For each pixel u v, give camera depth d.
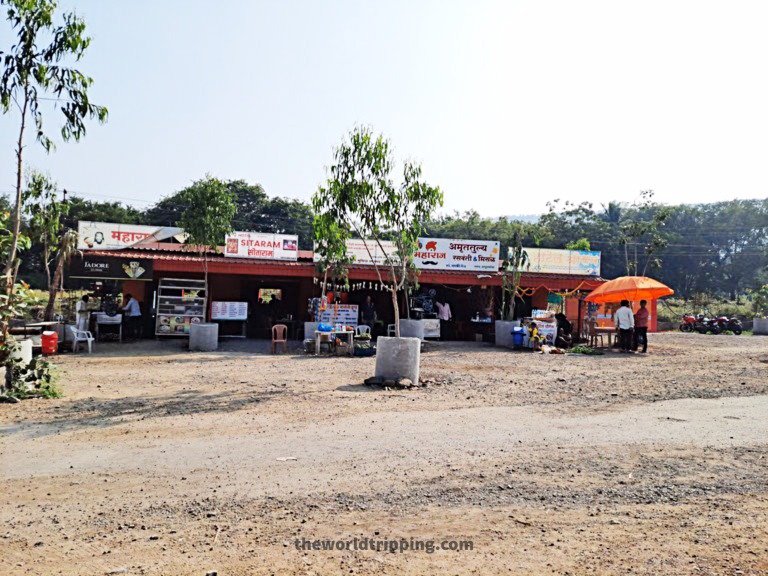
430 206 13.34
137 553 4.41
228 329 24.88
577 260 26.98
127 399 10.52
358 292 26.56
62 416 9.07
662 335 30.84
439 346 22.17
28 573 4.11
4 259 10.84
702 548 4.47
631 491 5.78
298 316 26.33
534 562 4.26
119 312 22.20
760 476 6.22
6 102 10.04
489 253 25.58
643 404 10.32
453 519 5.08
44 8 9.89
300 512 5.23
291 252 24.19
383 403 10.34
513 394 11.38
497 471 6.42
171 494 5.69
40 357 10.89
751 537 4.66
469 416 9.31
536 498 5.59
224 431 8.20
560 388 12.09
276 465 6.63
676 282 69.69
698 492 5.75
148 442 7.59
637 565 4.20
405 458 6.92
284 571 4.13
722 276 69.31
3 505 5.40
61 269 20.89
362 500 5.54
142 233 24.17
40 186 19.69
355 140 12.86
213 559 4.31
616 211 73.06
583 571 4.11
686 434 8.07
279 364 15.82
